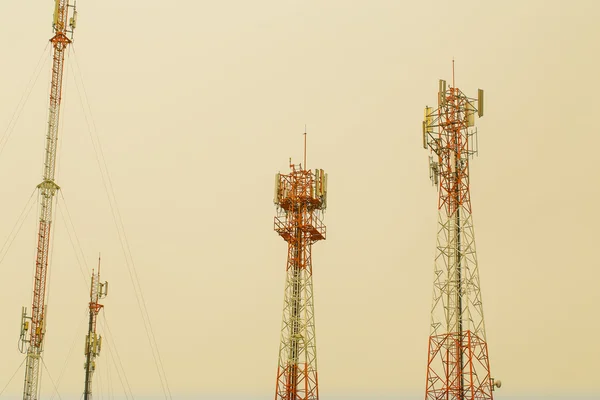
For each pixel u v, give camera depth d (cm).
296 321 16862
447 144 15175
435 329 14388
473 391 13850
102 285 15762
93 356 15288
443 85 15338
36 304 14725
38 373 14500
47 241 14975
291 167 17725
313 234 17312
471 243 14662
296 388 16475
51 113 15400
